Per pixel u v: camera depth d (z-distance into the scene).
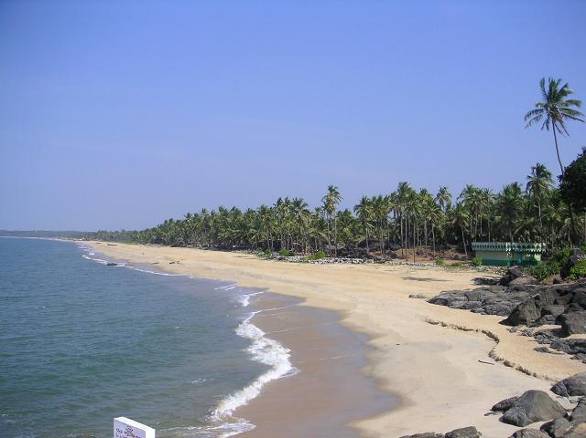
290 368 27.27
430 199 117.44
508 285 50.03
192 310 50.16
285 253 128.38
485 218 113.62
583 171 55.00
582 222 90.38
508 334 31.31
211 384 24.83
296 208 137.25
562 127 63.03
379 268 88.94
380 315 41.53
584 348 25.86
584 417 14.98
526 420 16.34
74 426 20.28
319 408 20.77
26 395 24.27
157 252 180.62
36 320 46.31
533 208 97.88
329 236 135.62
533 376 22.70
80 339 37.31
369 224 125.50
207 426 19.31
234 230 175.12
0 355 32.38
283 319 42.62
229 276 85.69
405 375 24.45
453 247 119.31
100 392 24.41
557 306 33.62
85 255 177.75
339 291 57.97
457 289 56.66
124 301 58.91
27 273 103.25
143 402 22.69
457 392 21.16
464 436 14.98
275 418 19.84
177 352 32.16
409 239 135.00
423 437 15.41
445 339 31.41
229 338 35.84
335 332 36.16
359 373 25.64
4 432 19.72
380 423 18.50
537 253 85.00
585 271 45.44
